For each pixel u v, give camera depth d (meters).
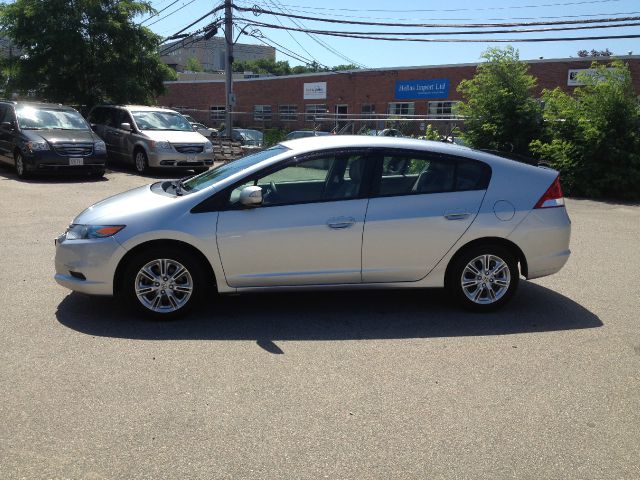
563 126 14.67
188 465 3.23
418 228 5.48
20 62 21.92
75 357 4.56
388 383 4.25
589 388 4.25
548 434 3.64
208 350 4.75
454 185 5.62
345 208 5.40
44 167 14.32
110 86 22.44
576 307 6.04
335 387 4.17
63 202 11.60
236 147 22.06
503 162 5.76
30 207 10.98
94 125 18.69
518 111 15.29
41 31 21.09
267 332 5.18
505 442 3.54
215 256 5.27
